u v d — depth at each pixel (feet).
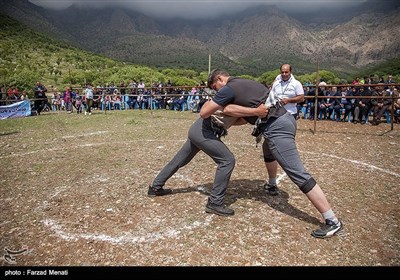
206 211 12.92
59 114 54.34
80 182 17.15
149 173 18.24
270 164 14.24
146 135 30.37
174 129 33.60
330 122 37.68
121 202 14.24
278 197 14.49
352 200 14.16
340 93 38.65
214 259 10.02
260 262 9.84
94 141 28.35
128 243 11.00
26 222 12.72
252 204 13.74
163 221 12.41
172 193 15.11
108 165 20.16
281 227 11.79
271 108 11.83
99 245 10.93
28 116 52.60
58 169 19.75
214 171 18.30
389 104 35.37
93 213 13.26
